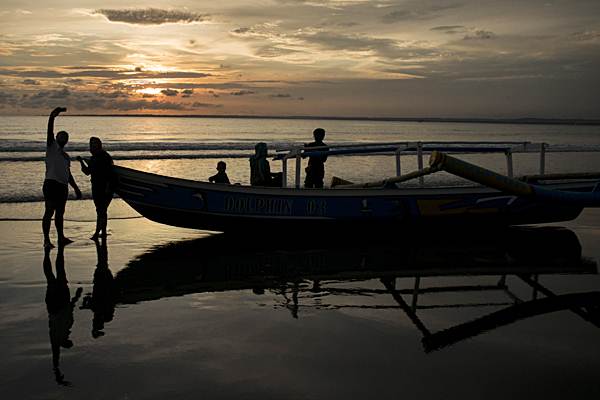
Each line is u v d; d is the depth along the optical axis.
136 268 7.10
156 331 4.69
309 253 8.19
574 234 9.88
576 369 3.93
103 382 3.62
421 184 9.72
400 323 4.98
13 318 5.02
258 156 9.26
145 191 8.59
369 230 9.36
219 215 8.62
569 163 27.53
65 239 8.63
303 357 4.10
